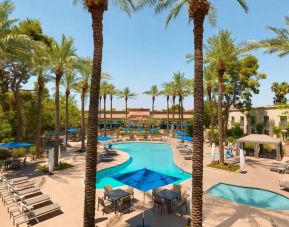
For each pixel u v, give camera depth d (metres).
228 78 38.41
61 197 12.60
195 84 8.47
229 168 19.81
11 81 28.08
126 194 11.26
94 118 8.42
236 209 11.20
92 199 8.20
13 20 18.95
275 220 9.96
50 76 25.16
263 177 17.55
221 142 20.86
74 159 23.73
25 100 32.50
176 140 45.81
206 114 45.47
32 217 9.66
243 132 43.12
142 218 9.98
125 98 64.62
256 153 25.81
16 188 12.41
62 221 9.70
